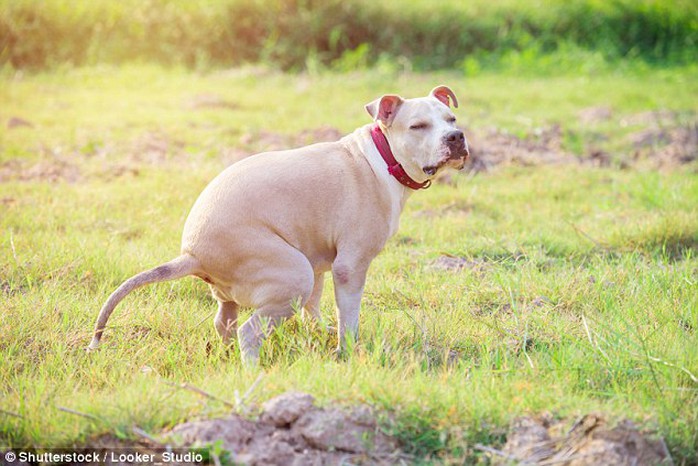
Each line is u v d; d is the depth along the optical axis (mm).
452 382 7129
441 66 30125
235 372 7332
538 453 6258
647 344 8055
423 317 8703
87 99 22266
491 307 9625
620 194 14930
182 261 7738
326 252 8164
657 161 17781
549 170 16906
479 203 14352
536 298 9656
